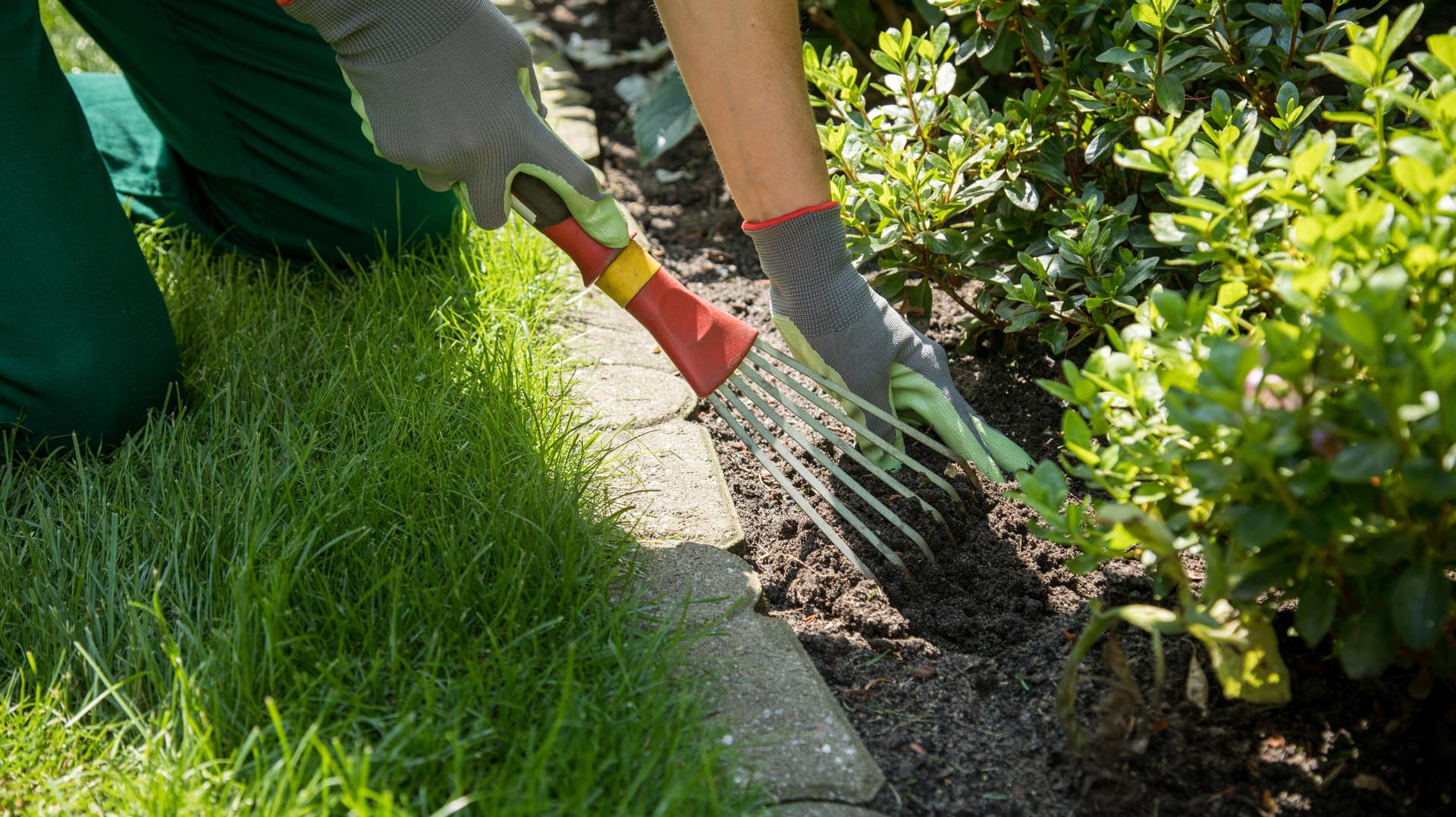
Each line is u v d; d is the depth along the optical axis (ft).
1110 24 6.51
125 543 5.02
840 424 6.36
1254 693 3.97
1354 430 3.35
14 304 5.37
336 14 4.62
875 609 5.06
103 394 5.57
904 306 6.57
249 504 4.99
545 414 5.93
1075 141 6.39
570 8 12.61
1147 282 6.05
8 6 5.33
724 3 4.66
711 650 4.66
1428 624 3.35
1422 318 3.48
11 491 5.47
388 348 6.39
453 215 7.57
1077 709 4.43
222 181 7.37
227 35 6.72
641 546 5.28
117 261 5.72
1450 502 3.43
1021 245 6.49
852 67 6.38
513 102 4.84
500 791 3.65
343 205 7.32
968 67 8.57
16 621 4.74
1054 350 5.84
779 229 5.14
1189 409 3.53
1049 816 4.02
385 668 4.34
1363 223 3.46
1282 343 3.39
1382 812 3.89
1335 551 3.57
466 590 4.63
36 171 5.42
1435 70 3.92
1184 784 4.05
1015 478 5.65
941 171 6.17
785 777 4.09
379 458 5.33
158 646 4.50
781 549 5.48
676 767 3.95
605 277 5.18
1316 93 8.17
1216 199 5.45
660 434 6.20
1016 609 5.03
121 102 8.01
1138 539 3.89
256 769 3.79
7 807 3.88
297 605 4.64
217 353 6.51
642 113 9.48
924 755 4.30
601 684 4.32
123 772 3.92
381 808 3.52
